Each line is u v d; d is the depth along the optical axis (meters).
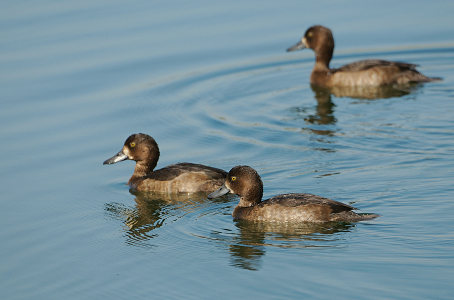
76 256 13.11
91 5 27.44
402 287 10.95
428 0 27.70
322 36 23.25
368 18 26.55
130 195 16.09
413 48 24.86
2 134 18.89
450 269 11.39
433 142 17.45
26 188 16.20
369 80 22.62
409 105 20.42
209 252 12.77
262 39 25.11
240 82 22.98
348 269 11.60
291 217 13.65
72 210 15.23
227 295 11.20
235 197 15.61
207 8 27.20
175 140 18.80
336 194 14.77
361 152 17.20
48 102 20.84
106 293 11.70
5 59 23.25
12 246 13.62
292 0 28.08
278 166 16.72
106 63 23.22
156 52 24.05
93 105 20.75
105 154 17.97
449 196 14.17
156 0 27.98
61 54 23.56
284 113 20.50
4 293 11.91
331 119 19.78
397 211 13.70
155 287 11.70
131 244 13.44
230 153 17.83
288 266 11.88
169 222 14.33
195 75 23.11
